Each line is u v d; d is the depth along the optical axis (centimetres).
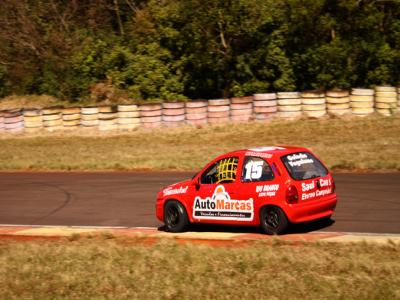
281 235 3275
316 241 3091
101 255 3209
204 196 3541
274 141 7262
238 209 3403
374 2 8725
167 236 3591
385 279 2445
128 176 5841
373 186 4603
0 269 3103
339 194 4419
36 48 11262
